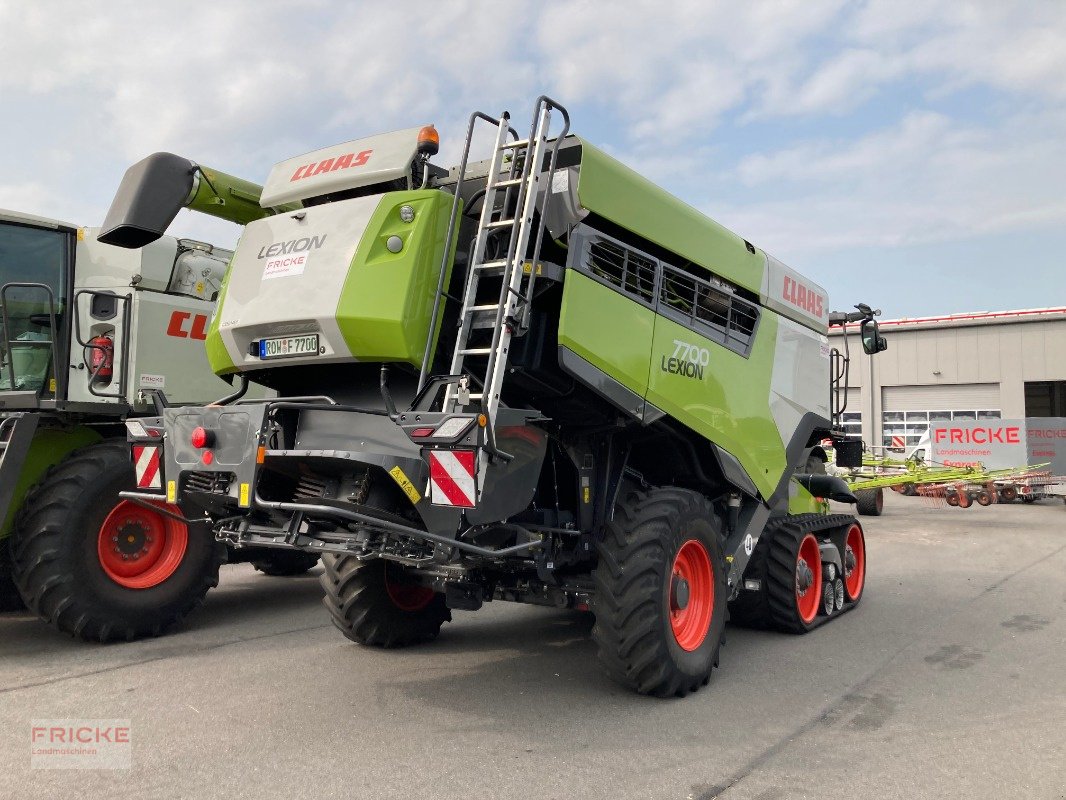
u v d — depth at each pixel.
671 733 4.09
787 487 6.68
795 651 5.97
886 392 33.91
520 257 4.02
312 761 3.63
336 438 4.30
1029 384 35.84
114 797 3.22
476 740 3.94
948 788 3.43
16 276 6.44
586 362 4.39
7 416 5.48
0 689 4.71
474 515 3.83
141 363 6.60
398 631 5.71
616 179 4.74
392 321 3.98
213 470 3.91
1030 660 5.66
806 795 3.35
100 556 5.75
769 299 6.36
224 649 5.75
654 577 4.55
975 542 12.95
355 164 4.57
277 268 4.43
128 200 4.84
